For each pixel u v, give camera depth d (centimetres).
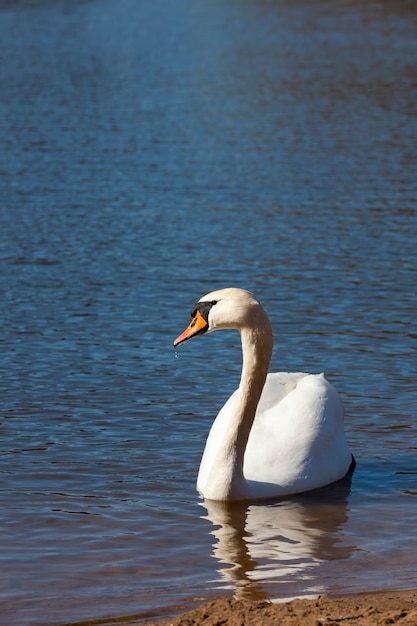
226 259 2066
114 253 2112
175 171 2920
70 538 980
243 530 1003
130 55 5416
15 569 913
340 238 2222
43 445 1212
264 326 1073
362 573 897
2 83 4525
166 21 7006
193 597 854
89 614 823
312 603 802
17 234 2261
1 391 1386
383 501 1076
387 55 5306
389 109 3903
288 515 1041
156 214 2442
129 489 1100
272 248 2145
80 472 1139
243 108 3947
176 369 1475
